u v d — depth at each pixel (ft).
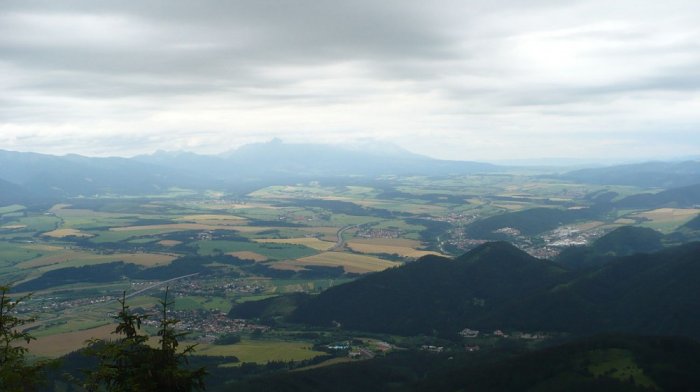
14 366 132.67
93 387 136.67
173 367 137.08
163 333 141.90
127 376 134.92
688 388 325.21
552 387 344.90
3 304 142.92
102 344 143.54
